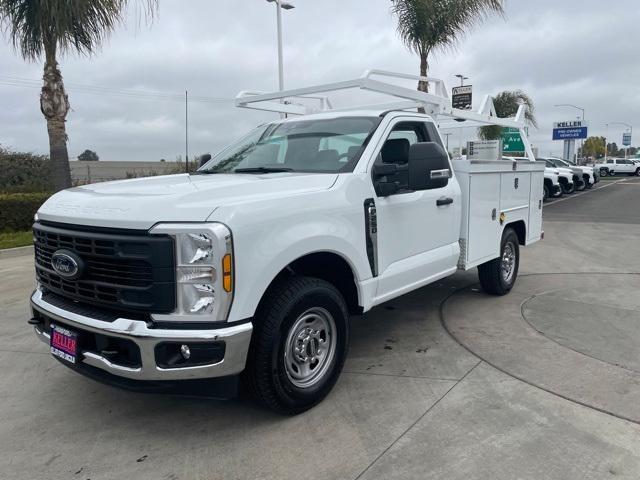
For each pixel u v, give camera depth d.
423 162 3.97
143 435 3.39
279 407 3.44
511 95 22.09
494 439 3.25
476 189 5.45
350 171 3.99
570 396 3.79
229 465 3.04
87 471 3.02
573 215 17.12
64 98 11.52
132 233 2.98
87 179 22.50
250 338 3.08
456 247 5.24
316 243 3.48
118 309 3.09
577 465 2.98
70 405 3.82
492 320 5.55
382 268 4.20
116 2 10.28
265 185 3.50
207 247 2.90
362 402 3.75
